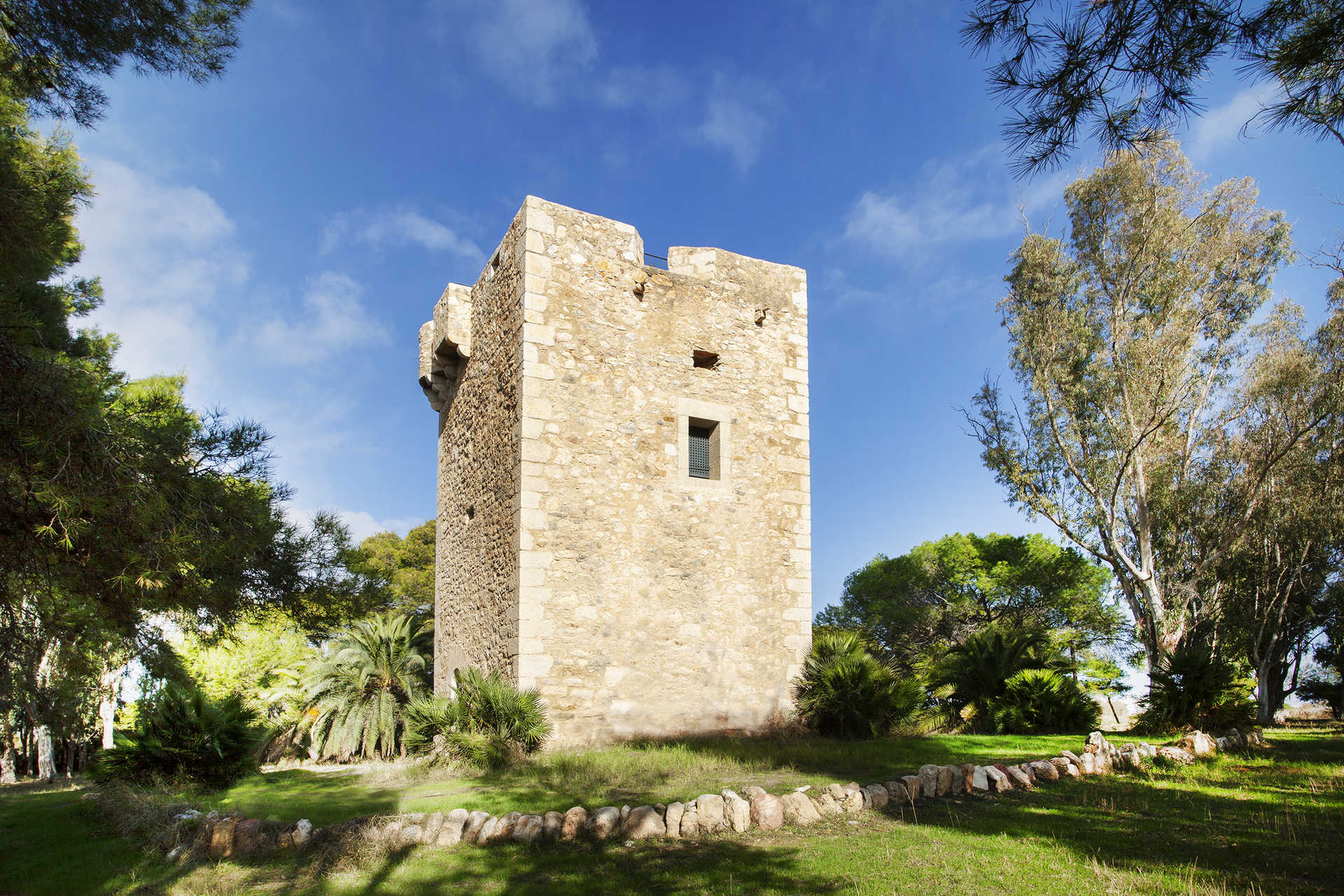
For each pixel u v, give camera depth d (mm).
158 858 6242
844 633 14023
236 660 20734
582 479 11461
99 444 5020
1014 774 7520
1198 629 22344
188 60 6207
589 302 12070
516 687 10492
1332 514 20625
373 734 15562
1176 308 19641
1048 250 20453
